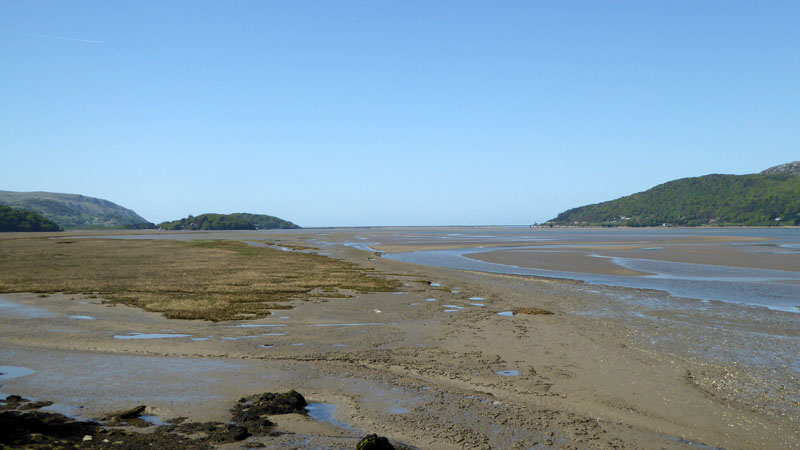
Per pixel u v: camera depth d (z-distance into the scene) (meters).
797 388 10.72
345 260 46.69
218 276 31.45
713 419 9.00
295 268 37.59
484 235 139.88
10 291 24.05
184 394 9.88
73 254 51.97
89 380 10.72
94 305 20.34
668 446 7.86
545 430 8.38
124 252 55.56
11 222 172.75
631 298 23.95
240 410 8.98
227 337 15.18
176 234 151.75
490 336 15.55
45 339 14.51
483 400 9.82
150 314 18.64
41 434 7.47
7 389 10.05
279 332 15.98
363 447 6.89
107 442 7.37
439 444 7.76
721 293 25.66
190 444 7.42
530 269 39.12
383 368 12.01
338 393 10.12
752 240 88.00
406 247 72.62
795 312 20.16
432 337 15.40
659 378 11.33
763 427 8.68
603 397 10.06
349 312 19.66
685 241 86.31
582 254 54.84
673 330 16.58
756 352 13.71
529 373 11.66
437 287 27.42
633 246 70.38
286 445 7.49
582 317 18.95
